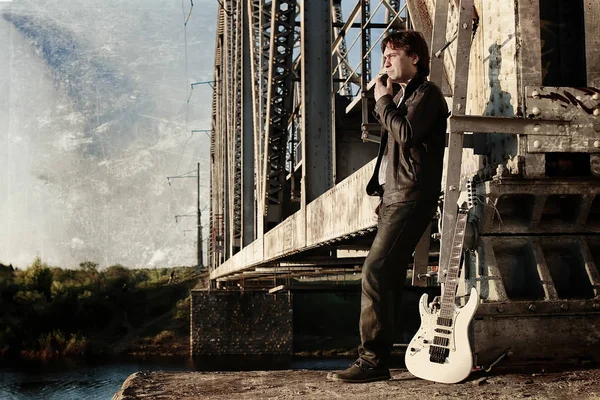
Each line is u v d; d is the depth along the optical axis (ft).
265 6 61.52
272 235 55.72
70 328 204.44
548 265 16.89
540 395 12.81
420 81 14.57
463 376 13.82
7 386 128.36
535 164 15.97
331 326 191.52
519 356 15.83
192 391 14.37
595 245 17.08
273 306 172.35
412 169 14.35
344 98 59.57
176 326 204.13
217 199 169.78
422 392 13.37
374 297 14.47
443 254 15.97
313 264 72.79
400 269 14.48
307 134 42.73
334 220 35.55
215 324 170.09
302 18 43.16
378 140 48.52
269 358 164.35
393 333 14.71
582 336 16.07
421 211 14.33
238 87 91.25
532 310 15.79
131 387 14.90
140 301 227.81
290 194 76.79
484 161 17.37
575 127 16.16
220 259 143.95
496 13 16.75
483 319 15.74
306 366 148.87
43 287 214.69
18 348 186.39
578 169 16.84
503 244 16.60
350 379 14.64
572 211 16.85
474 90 17.97
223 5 104.22
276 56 53.11
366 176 29.63
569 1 17.48
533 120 15.92
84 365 161.07
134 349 189.88
